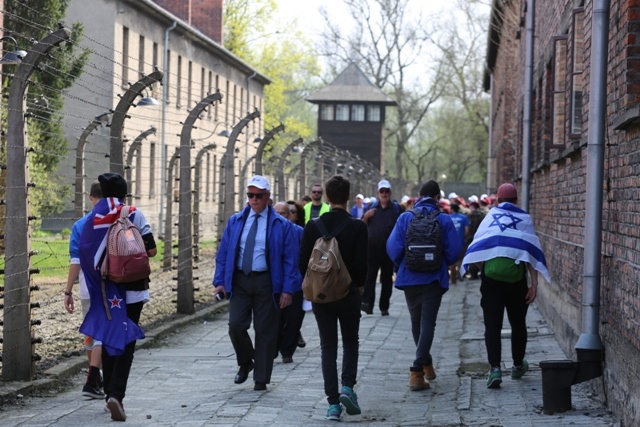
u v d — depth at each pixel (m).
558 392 11.21
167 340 17.61
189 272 20.45
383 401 12.25
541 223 21.66
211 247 41.78
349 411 11.07
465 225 29.84
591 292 11.45
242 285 12.52
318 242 11.13
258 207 12.47
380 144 93.31
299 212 17.69
